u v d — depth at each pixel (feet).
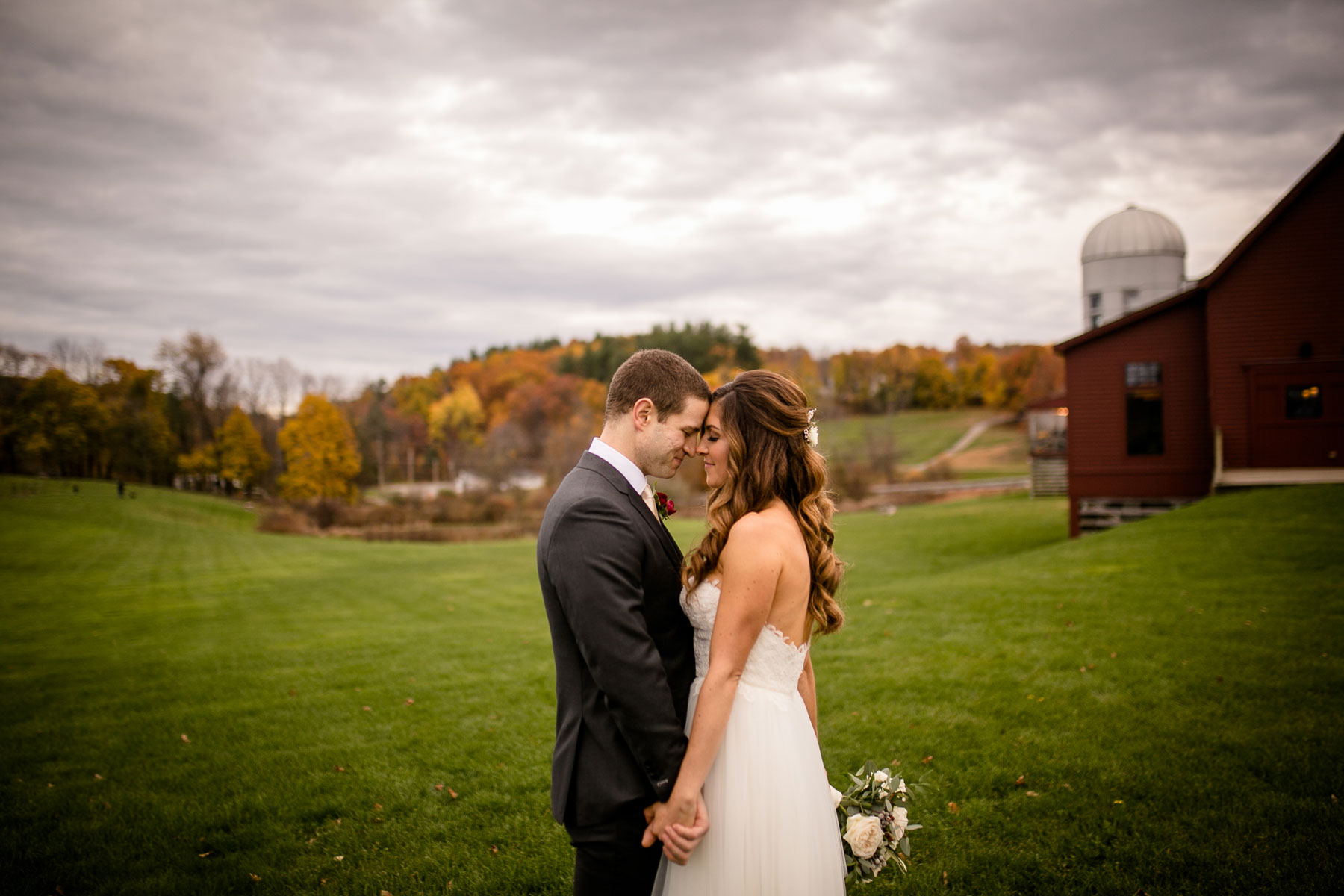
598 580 6.82
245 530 136.87
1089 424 61.21
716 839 7.19
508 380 326.24
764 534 7.20
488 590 54.44
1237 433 55.31
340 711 21.84
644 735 6.70
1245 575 30.37
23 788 16.51
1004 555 62.03
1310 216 53.47
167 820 14.47
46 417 233.14
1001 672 20.70
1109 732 15.99
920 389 326.44
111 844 13.52
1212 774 13.89
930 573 52.13
